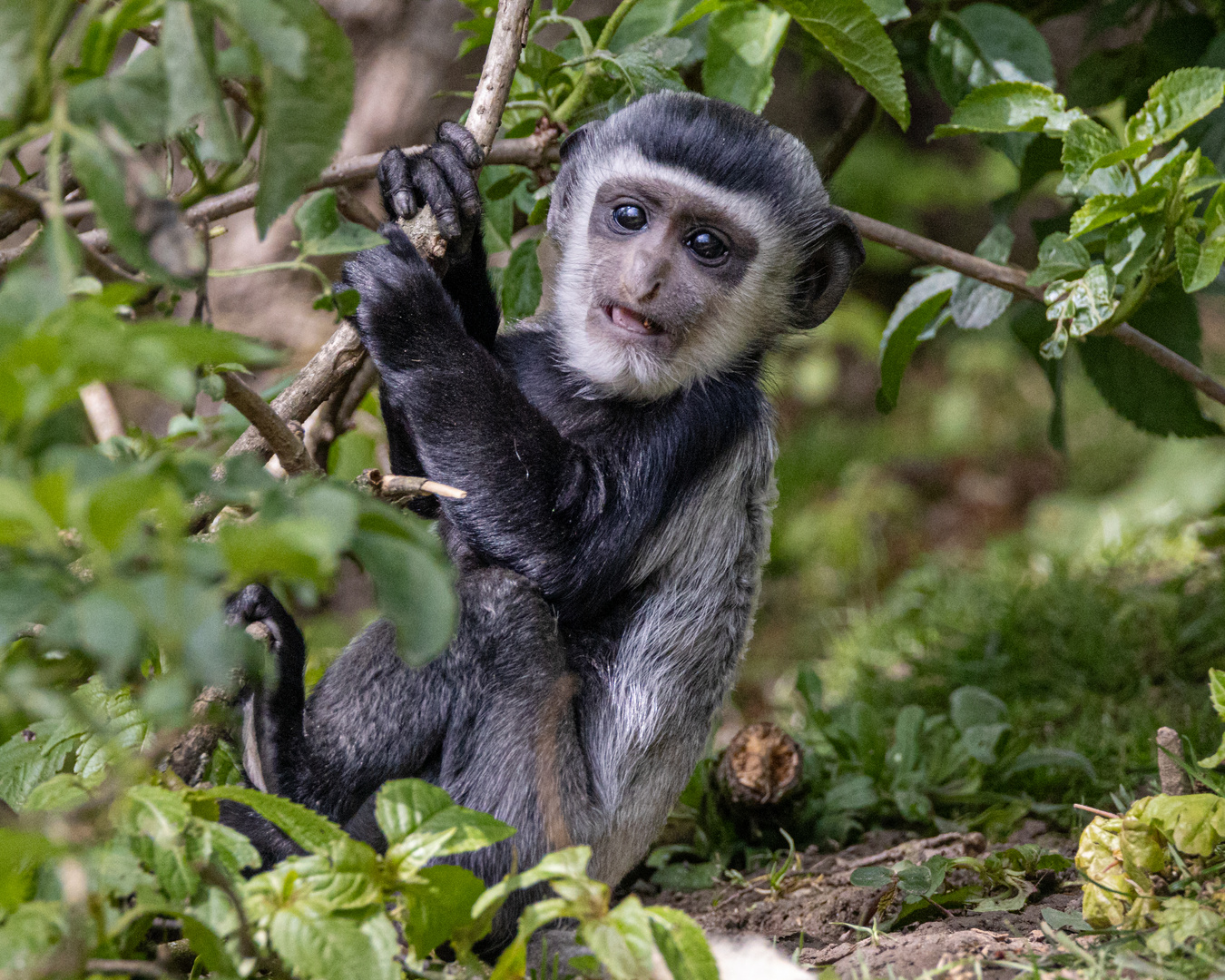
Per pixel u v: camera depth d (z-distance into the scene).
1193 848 6.47
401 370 7.74
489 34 9.38
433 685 7.47
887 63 8.95
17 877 4.88
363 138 13.50
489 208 10.19
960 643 13.34
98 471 4.33
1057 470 24.25
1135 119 8.79
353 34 13.48
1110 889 6.43
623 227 8.91
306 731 7.40
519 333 9.63
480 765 7.48
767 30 9.86
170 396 4.13
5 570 4.43
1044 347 9.12
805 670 11.95
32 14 4.54
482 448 7.70
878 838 9.98
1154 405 11.47
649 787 8.41
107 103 4.71
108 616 4.09
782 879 8.87
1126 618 12.66
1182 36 12.11
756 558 9.02
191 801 5.48
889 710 12.26
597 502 8.05
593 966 5.77
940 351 28.81
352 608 15.24
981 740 10.42
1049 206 27.00
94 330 4.13
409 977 6.06
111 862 4.85
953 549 21.66
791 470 24.56
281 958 5.02
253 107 5.50
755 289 8.94
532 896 7.52
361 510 4.59
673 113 8.94
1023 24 10.70
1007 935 6.71
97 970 4.71
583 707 8.18
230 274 6.61
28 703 4.62
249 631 7.11
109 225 4.55
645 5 10.04
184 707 4.19
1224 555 13.56
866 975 5.91
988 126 9.16
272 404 7.48
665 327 8.70
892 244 9.83
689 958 5.11
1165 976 5.62
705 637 8.61
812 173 9.33
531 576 7.80
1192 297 10.95
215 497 4.67
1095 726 11.17
